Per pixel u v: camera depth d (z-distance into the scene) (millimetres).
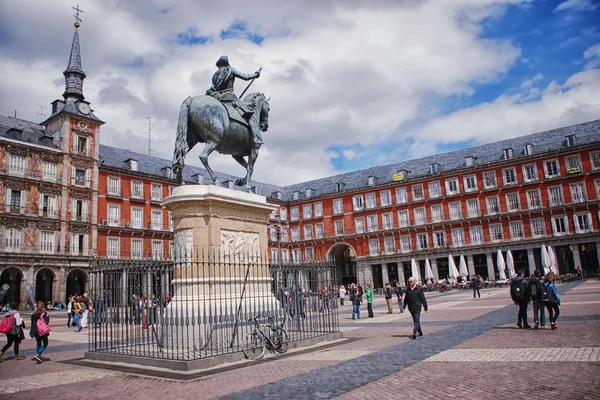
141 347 10289
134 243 48188
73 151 44031
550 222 48000
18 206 39844
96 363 9320
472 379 6293
